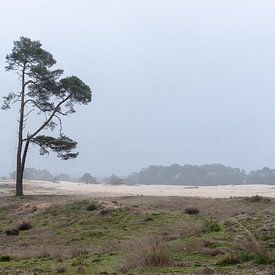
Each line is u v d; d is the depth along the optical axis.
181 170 122.38
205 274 11.30
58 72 44.25
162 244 14.59
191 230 18.12
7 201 37.88
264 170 124.75
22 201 36.56
